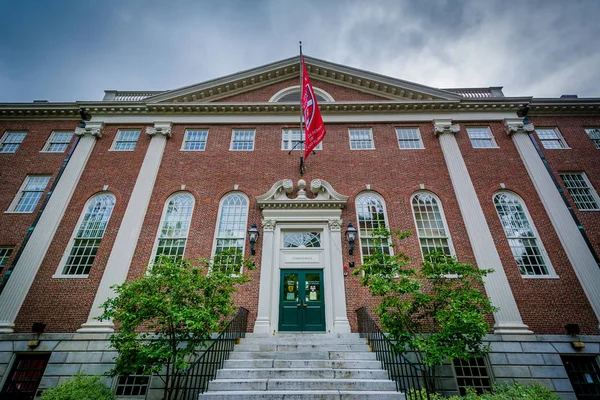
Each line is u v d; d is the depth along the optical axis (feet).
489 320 34.71
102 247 39.58
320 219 41.22
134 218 41.19
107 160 47.03
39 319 34.73
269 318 35.42
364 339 31.12
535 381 31.09
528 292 36.04
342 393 20.97
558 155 47.01
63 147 49.49
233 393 20.95
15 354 33.04
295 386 22.44
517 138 47.93
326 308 36.50
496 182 44.27
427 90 52.54
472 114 51.03
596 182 44.42
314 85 56.08
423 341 25.22
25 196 44.73
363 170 45.83
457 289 27.78
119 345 24.84
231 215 42.73
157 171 45.80
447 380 31.04
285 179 44.32
